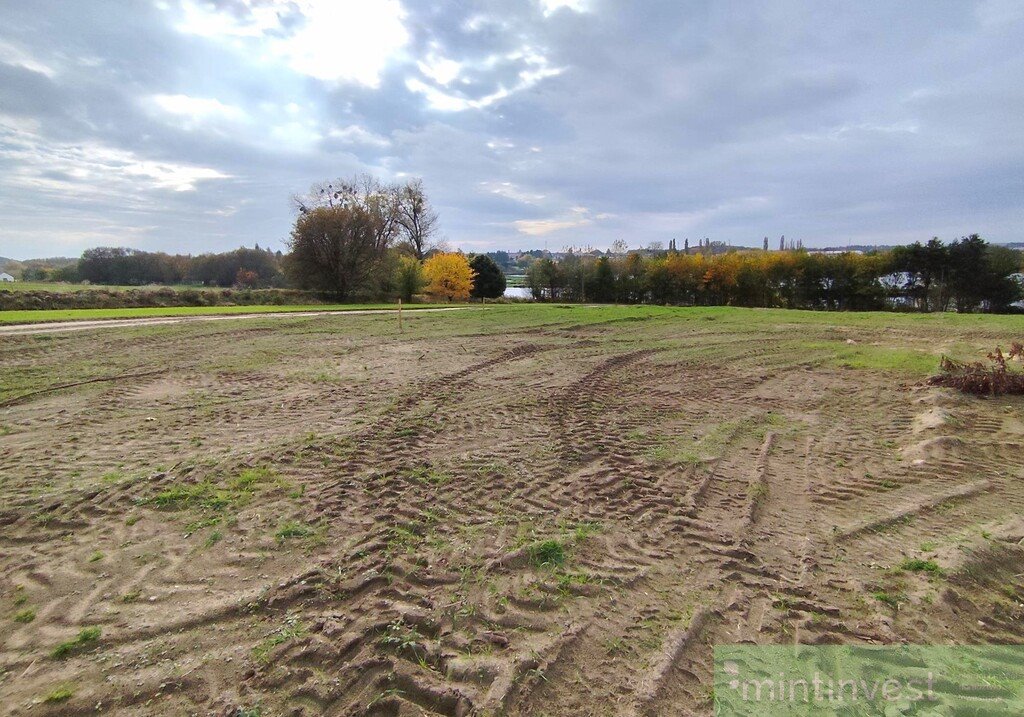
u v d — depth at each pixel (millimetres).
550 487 4598
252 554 3494
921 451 5430
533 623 2834
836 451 5590
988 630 2771
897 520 3988
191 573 3281
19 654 2605
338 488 4527
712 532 3824
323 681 2439
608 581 3211
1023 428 6043
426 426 6379
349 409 7133
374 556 3463
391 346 12688
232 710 2270
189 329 14844
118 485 4547
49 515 4020
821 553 3527
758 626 2807
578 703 2316
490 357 11312
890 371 9648
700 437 6055
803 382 9031
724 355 11695
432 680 2449
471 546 3598
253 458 5227
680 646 2645
